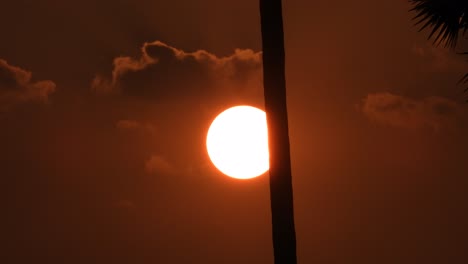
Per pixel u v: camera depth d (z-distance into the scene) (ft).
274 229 86.22
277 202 86.28
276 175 86.63
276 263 85.71
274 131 87.30
